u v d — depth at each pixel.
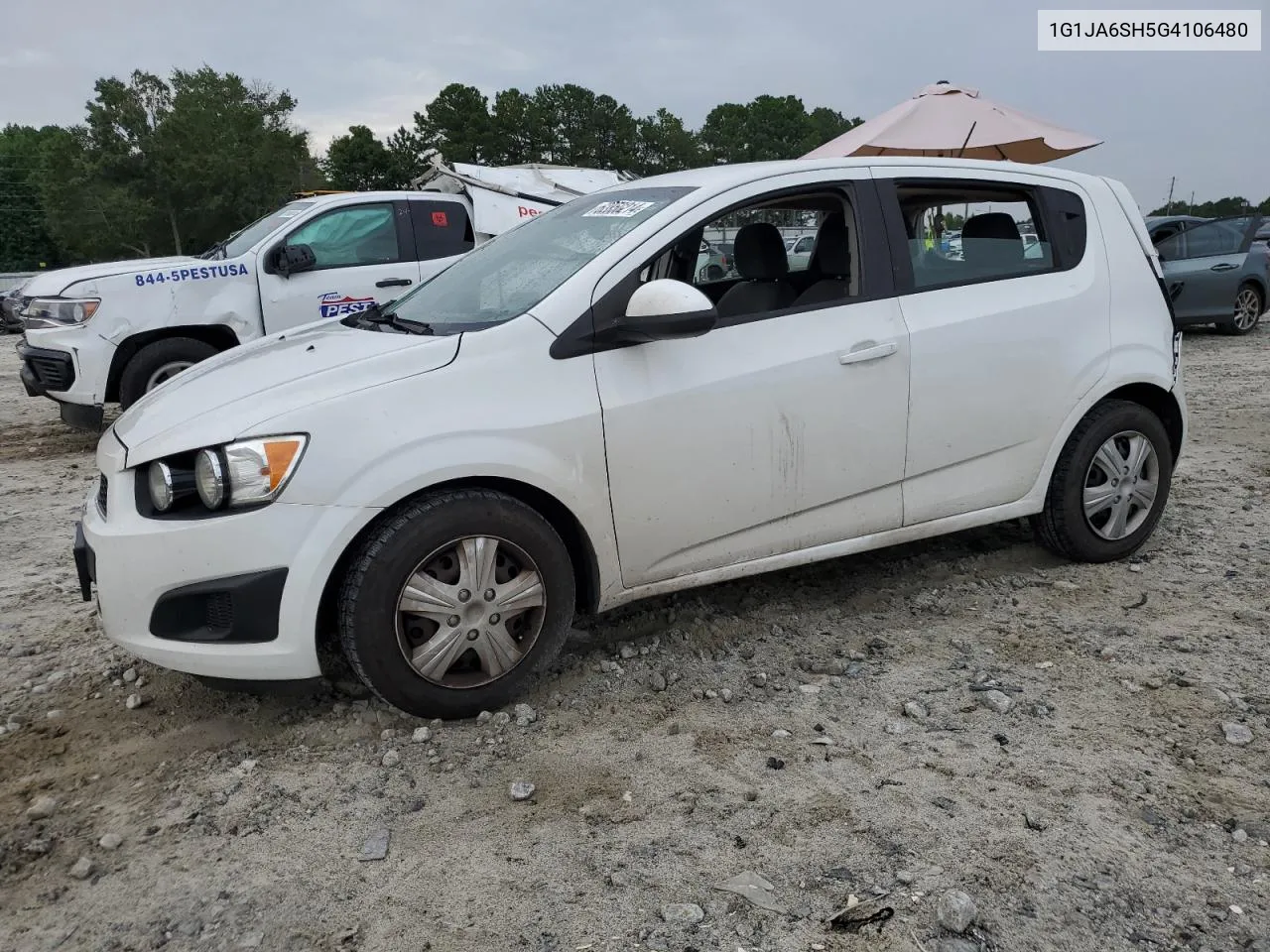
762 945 2.15
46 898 2.38
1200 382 9.60
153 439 2.95
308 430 2.84
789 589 4.24
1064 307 4.08
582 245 3.52
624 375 3.23
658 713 3.20
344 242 8.29
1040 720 3.09
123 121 62.31
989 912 2.23
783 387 3.46
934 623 3.87
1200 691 3.25
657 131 80.25
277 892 2.38
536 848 2.51
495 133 76.19
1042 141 9.76
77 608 4.24
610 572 3.30
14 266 73.19
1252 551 4.57
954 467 3.92
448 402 2.99
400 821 2.65
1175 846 2.47
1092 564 4.43
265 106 72.50
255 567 2.82
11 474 6.89
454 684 3.09
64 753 3.04
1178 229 13.43
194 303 7.64
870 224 3.72
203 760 2.97
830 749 2.94
